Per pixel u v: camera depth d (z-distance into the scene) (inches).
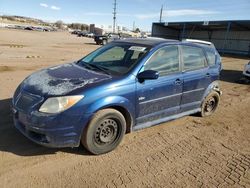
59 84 151.3
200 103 229.8
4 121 195.2
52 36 2050.9
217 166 158.7
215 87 241.3
